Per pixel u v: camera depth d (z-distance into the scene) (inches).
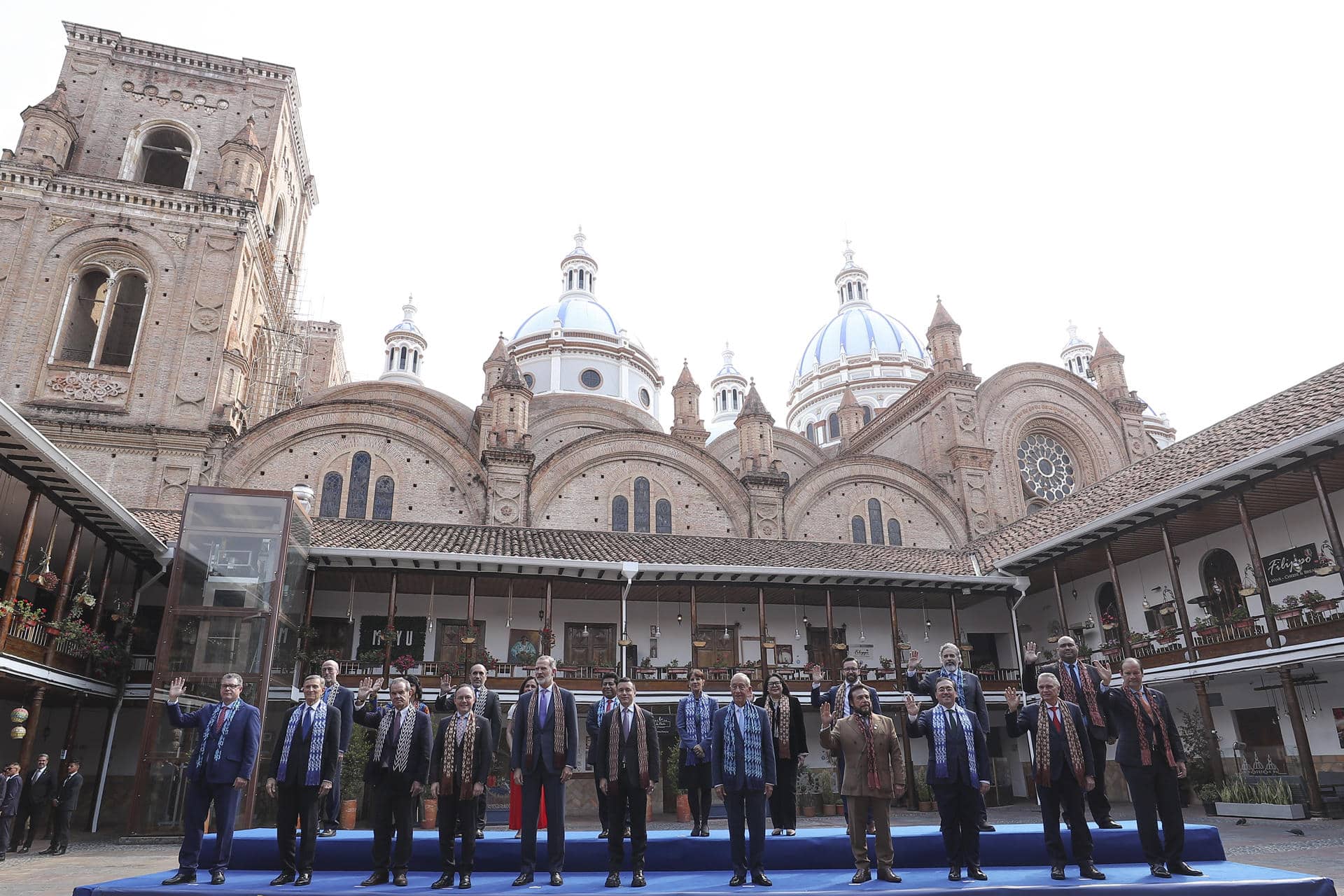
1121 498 1092.5
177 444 1322.6
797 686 1152.8
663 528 1518.2
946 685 438.9
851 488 1642.5
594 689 1074.7
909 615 1355.8
